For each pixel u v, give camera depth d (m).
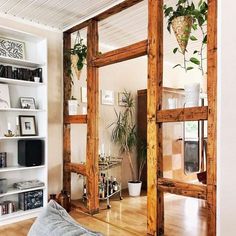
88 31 3.59
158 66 2.76
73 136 4.19
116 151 4.76
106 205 3.88
